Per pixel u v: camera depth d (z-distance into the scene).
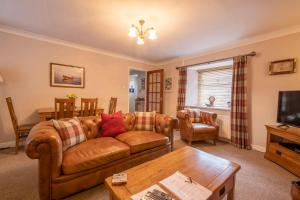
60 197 1.45
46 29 2.90
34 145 1.34
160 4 2.03
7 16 2.44
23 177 1.91
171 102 5.05
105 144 1.95
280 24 2.56
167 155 1.65
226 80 4.05
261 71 3.02
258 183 1.87
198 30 2.81
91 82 4.01
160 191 1.02
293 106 2.37
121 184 1.12
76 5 2.10
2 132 2.89
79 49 3.78
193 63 4.39
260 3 1.99
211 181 1.18
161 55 4.55
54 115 2.82
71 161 1.52
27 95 3.11
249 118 3.19
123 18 2.43
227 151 2.97
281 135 2.34
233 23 2.53
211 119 3.57
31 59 3.13
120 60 4.60
